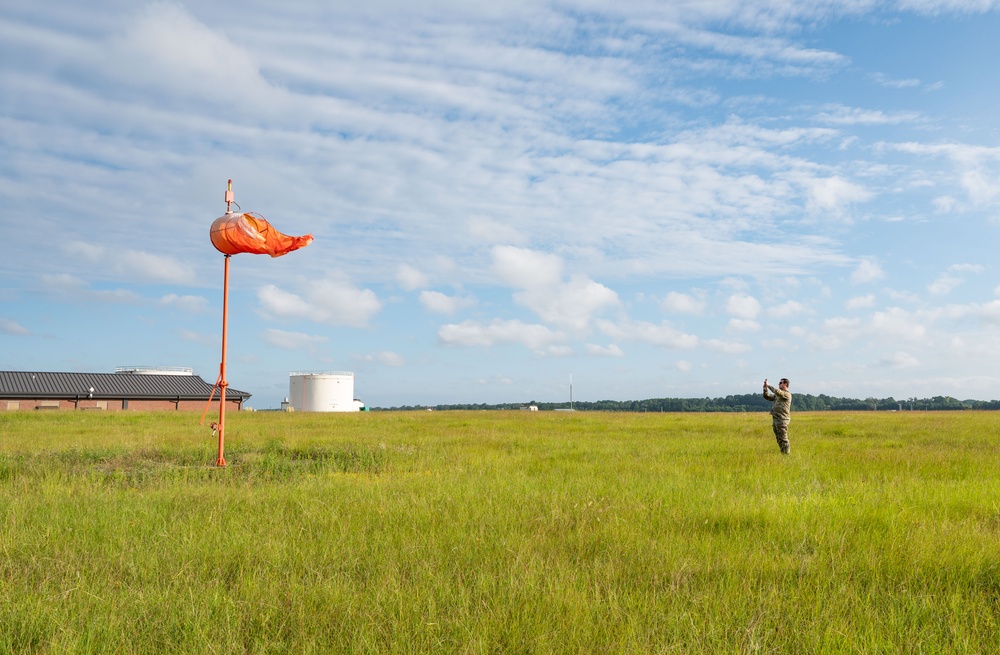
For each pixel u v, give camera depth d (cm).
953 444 2050
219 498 952
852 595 559
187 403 7088
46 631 481
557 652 456
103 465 1405
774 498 960
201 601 532
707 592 564
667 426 3012
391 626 491
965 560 652
